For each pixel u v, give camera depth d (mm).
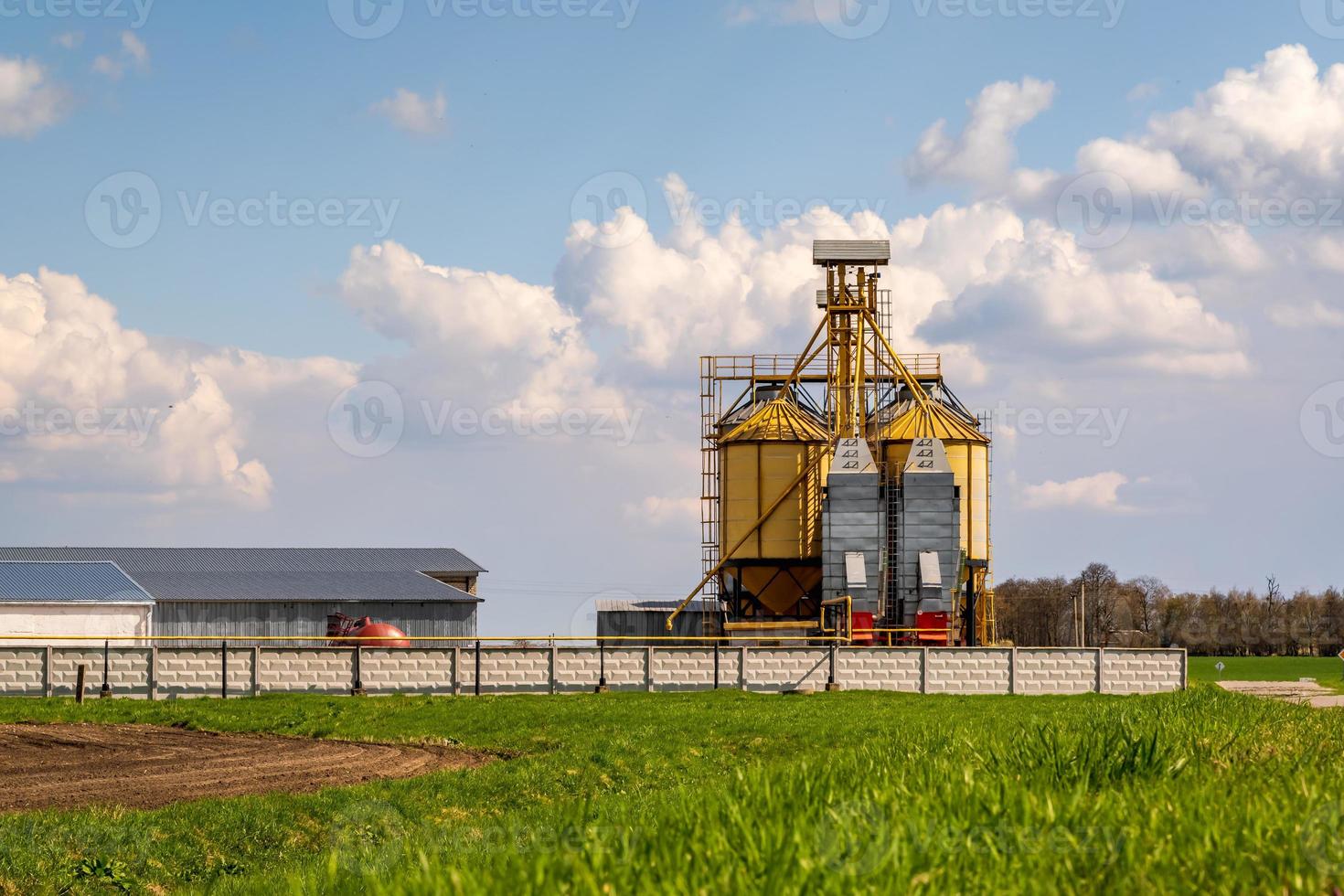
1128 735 16672
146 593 80750
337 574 94688
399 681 55219
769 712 45094
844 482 77875
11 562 83375
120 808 23609
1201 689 50156
